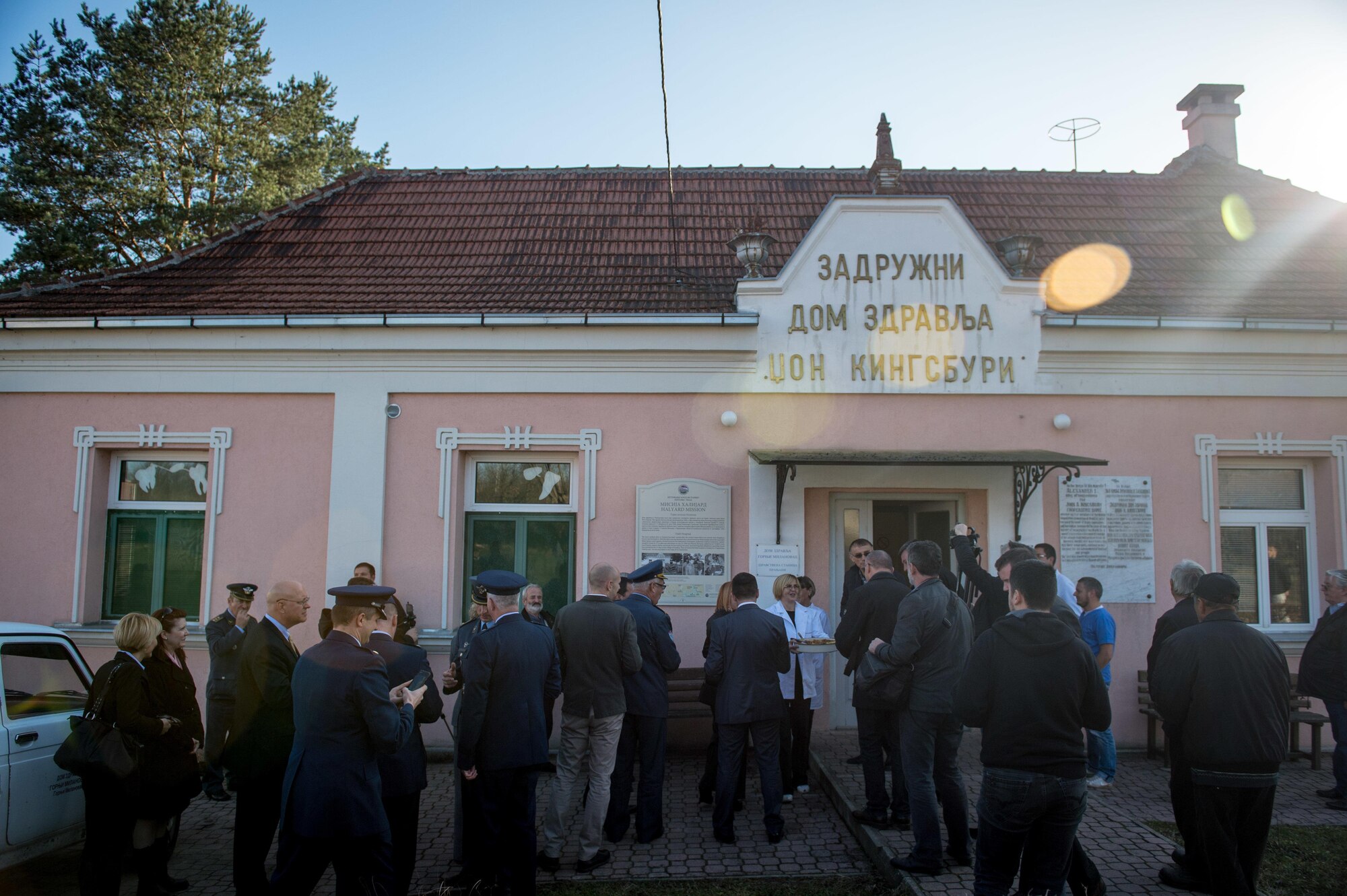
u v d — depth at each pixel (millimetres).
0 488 8680
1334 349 8734
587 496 8586
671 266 10000
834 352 8711
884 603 6012
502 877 5047
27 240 18750
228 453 8680
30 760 5160
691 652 8398
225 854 6035
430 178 12047
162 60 20266
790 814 6723
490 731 5105
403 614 6559
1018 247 9148
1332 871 5379
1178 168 12727
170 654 5402
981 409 8750
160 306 8914
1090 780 7215
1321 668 6742
